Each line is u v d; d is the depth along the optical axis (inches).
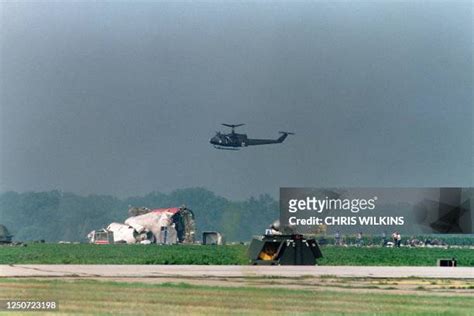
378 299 3693.4
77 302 3698.3
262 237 5516.7
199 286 4109.3
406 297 3779.5
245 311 3449.8
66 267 5506.9
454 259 6092.5
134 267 5452.8
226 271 5022.1
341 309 3491.6
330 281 4434.1
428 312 3393.2
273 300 3693.4
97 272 5024.6
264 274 4805.6
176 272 4980.3
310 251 5457.7
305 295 3841.0
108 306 3614.7
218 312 3467.0
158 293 3853.3
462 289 4084.6
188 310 3491.6
